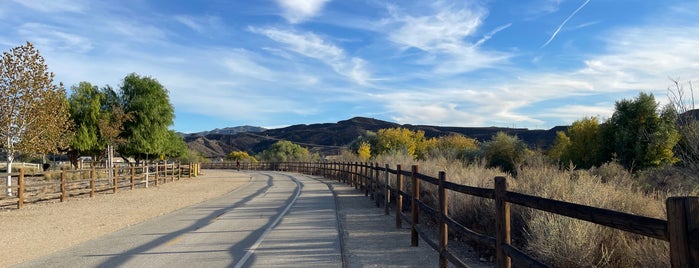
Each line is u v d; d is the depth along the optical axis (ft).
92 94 137.59
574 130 135.13
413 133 190.49
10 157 69.82
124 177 88.99
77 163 140.05
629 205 24.63
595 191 25.12
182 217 45.73
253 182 112.57
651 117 101.86
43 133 71.31
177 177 131.23
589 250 20.06
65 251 29.37
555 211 13.05
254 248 29.09
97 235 35.76
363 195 69.26
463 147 160.15
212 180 124.16
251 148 522.47
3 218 46.21
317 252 27.78
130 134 142.51
